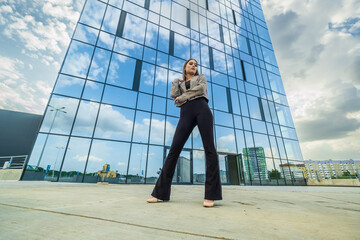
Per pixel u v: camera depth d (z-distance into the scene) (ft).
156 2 39.70
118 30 32.73
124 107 28.78
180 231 2.20
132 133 27.94
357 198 7.82
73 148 23.44
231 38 48.75
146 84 32.09
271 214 3.60
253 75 47.26
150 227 2.33
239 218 3.10
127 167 25.82
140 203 4.65
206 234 2.10
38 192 6.57
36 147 21.49
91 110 26.16
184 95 5.62
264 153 37.70
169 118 31.81
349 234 2.22
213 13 48.62
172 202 5.12
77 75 26.63
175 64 36.81
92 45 29.35
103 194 6.92
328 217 3.39
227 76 42.78
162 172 5.29
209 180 4.74
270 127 41.81
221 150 34.09
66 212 3.02
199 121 5.24
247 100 42.55
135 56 32.89
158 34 37.14
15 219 2.40
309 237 2.09
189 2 45.16
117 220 2.62
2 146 52.54
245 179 33.53
